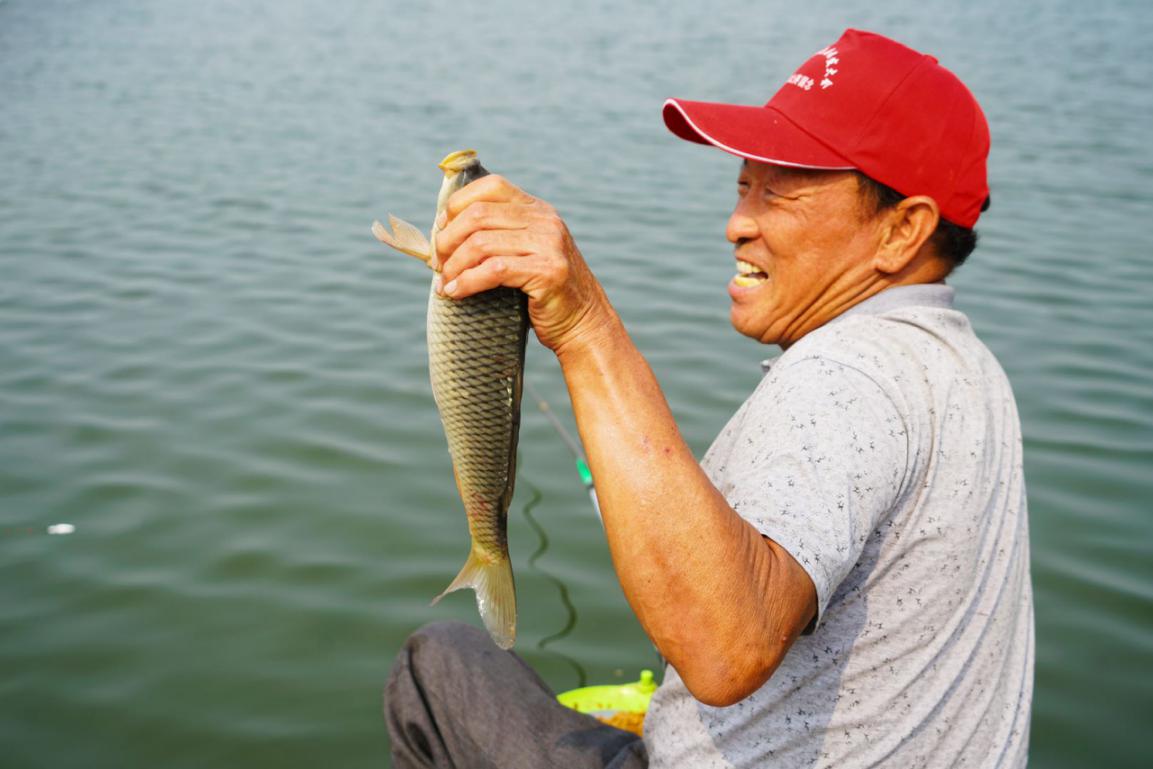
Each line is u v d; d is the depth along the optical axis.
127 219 9.72
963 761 1.95
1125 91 16.80
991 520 1.94
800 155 2.01
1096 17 25.94
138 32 20.73
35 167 11.47
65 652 4.09
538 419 6.07
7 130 13.08
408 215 9.98
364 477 5.32
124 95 15.18
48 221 9.60
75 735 3.71
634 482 1.58
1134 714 3.77
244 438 5.66
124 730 3.74
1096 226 9.98
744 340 7.07
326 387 6.31
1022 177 11.70
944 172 2.01
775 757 1.93
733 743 1.97
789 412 1.73
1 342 6.84
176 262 8.57
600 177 11.26
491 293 1.73
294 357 6.74
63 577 4.50
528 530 4.97
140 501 5.05
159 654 4.10
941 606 1.86
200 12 23.44
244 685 3.97
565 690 3.99
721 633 1.56
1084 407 6.07
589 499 5.24
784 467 1.67
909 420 1.78
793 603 1.58
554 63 18.08
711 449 2.13
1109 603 4.33
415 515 5.02
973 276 8.49
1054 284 8.33
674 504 1.57
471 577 1.92
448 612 4.38
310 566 4.62
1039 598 4.36
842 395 1.74
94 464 5.36
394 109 14.50
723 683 1.58
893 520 1.80
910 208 2.03
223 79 16.47
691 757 2.04
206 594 4.43
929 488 1.81
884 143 1.99
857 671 1.86
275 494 5.15
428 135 13.09
